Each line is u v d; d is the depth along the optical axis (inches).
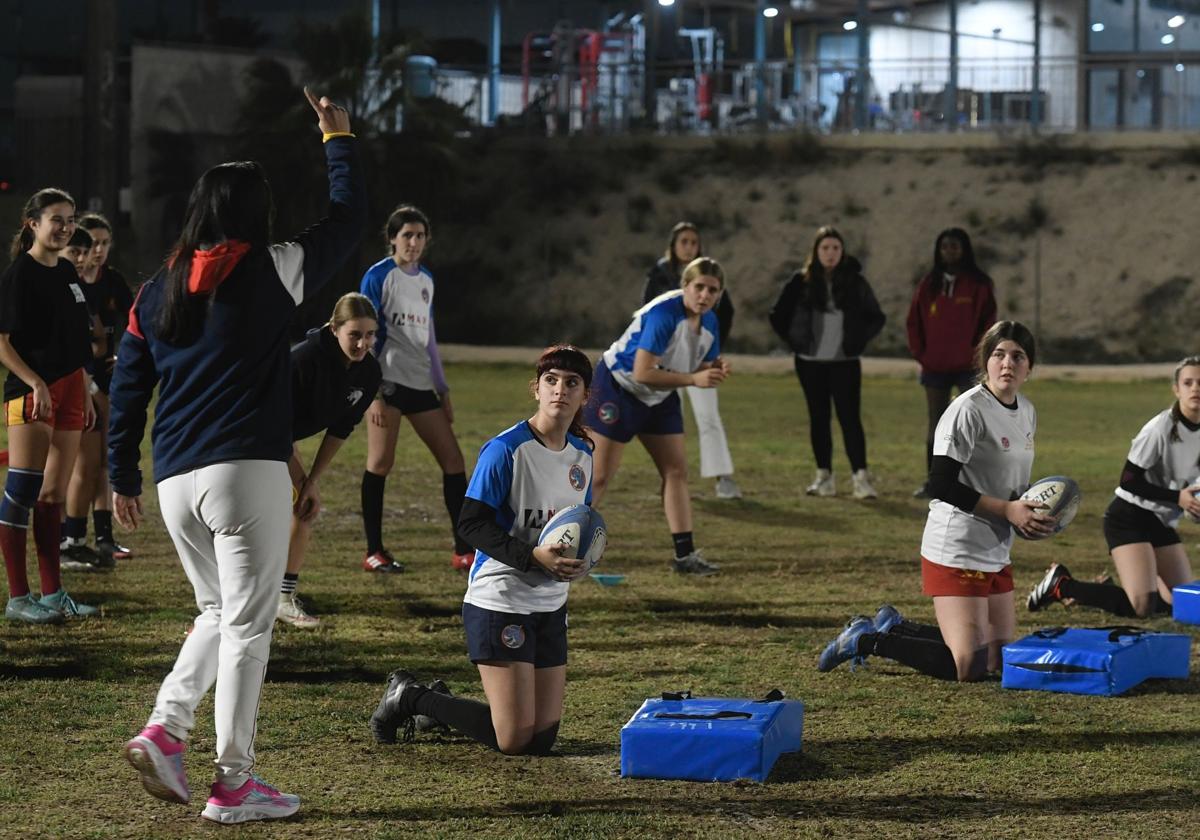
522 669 461.4
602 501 1114.1
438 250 3238.2
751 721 451.2
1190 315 2824.8
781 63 3486.7
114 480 420.2
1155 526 706.2
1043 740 494.6
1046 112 3368.6
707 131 3506.4
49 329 648.4
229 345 383.9
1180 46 3425.2
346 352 610.2
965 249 1109.7
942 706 541.3
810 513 1063.0
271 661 597.9
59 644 614.9
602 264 3169.3
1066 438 1567.4
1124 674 562.6
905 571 839.7
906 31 3521.2
